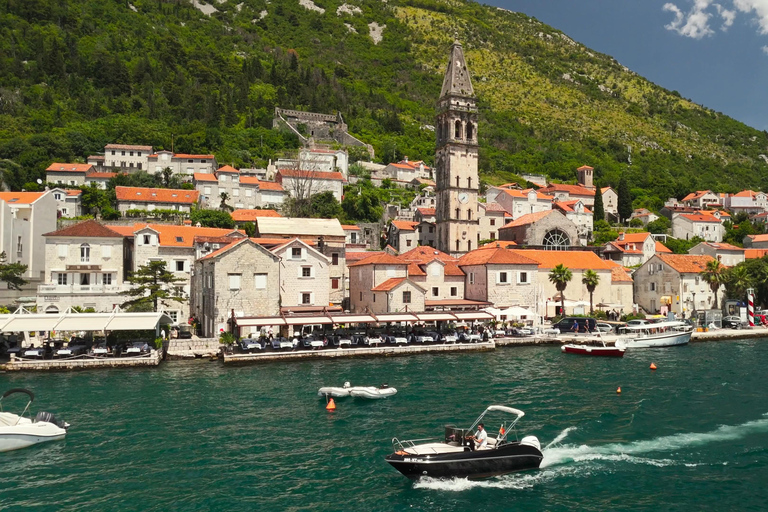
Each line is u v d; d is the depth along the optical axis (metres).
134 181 142.88
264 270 69.50
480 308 83.12
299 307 74.75
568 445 34.31
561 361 62.72
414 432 36.25
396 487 28.38
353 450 33.19
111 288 75.50
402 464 28.95
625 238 134.00
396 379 52.22
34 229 87.81
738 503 26.56
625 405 42.91
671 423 38.50
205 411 41.09
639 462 31.80
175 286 77.88
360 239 127.12
